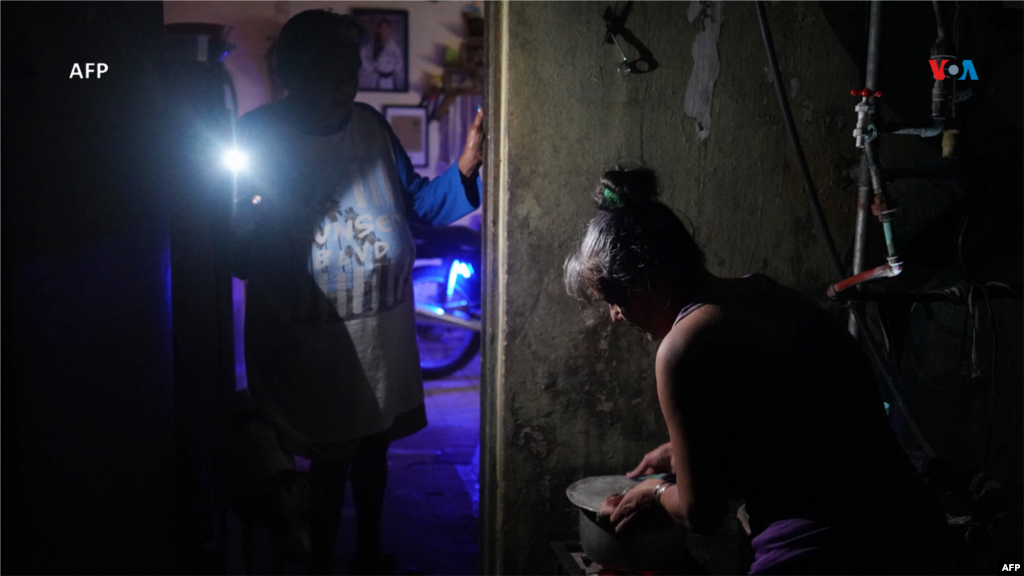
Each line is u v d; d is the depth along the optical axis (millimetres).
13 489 1320
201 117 2248
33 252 1364
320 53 2076
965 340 2150
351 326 2146
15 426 1312
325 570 2334
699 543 2111
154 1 1925
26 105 1344
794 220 2047
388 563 2441
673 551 1664
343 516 2943
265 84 5508
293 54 2100
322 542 2322
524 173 1918
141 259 1820
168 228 1996
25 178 1339
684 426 1246
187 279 2264
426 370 4973
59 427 1453
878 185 1817
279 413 2139
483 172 2020
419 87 5859
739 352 1245
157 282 1917
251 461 2012
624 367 2029
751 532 1405
